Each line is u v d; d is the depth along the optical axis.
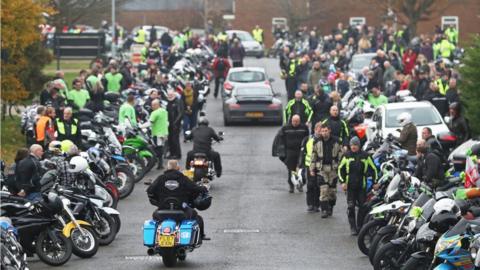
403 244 39.88
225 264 45.75
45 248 45.53
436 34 162.75
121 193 63.66
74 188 49.81
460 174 49.00
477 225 34.62
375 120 77.12
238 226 55.59
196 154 66.06
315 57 131.38
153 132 76.38
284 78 120.62
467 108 79.25
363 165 52.38
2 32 82.00
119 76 96.94
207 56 153.88
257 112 101.69
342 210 60.62
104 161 60.94
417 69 96.94
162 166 77.19
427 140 55.16
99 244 49.91
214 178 72.69
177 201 45.12
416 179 45.06
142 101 91.06
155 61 120.75
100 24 185.62
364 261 46.41
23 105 97.94
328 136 57.97
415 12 182.38
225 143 90.88
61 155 54.78
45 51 95.31
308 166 59.16
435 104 82.06
